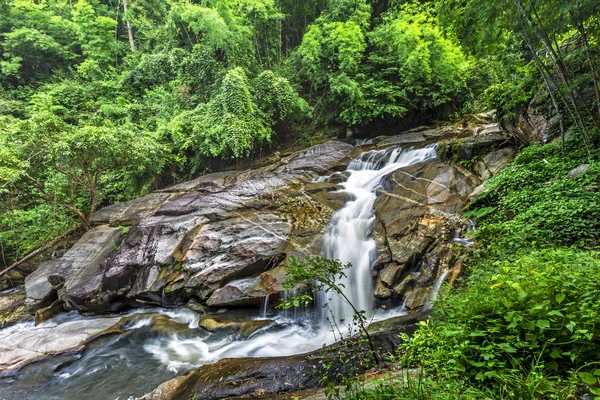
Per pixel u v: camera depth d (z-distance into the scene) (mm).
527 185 5855
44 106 15398
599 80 6059
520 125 7688
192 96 14492
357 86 13250
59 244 11242
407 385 2289
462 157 8211
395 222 6770
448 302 3371
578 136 6184
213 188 10945
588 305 2193
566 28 5047
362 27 14414
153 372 4934
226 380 3646
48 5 20203
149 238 8445
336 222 7699
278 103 13750
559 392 1887
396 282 5641
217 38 13578
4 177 8398
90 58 18547
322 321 5879
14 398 4613
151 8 21375
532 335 2227
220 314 6328
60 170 10445
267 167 12430
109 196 13680
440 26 6867
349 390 2465
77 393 4582
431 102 14039
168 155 13016
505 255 4312
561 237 4359
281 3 16688
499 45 7168
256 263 6832
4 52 17750
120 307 7699
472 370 2295
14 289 10102
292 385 3377
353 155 12094
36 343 5883
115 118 15078
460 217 6219
